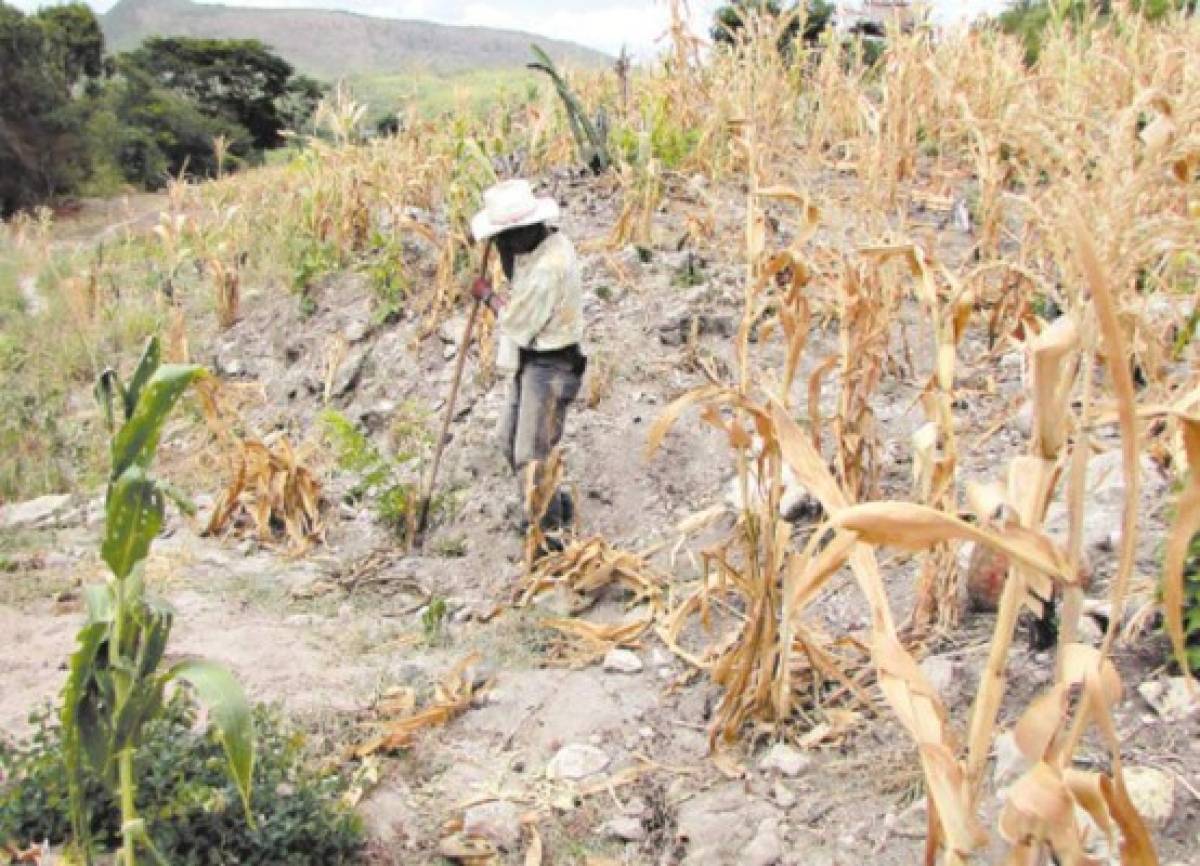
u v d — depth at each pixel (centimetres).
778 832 353
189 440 794
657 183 859
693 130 1030
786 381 418
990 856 316
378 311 852
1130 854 191
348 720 435
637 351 718
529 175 1045
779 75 1034
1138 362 457
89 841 321
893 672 226
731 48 1025
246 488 671
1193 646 362
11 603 559
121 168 3766
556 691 454
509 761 411
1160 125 199
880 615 240
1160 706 355
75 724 298
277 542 636
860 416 486
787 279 755
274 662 486
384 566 588
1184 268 559
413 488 609
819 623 463
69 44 4459
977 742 218
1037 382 204
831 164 960
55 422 830
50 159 3306
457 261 856
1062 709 192
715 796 379
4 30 3275
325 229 1057
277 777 362
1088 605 399
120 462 285
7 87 3225
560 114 1133
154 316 1034
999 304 661
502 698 451
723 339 723
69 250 1628
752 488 561
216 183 1528
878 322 495
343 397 801
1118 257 197
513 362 555
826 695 414
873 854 337
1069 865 191
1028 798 191
